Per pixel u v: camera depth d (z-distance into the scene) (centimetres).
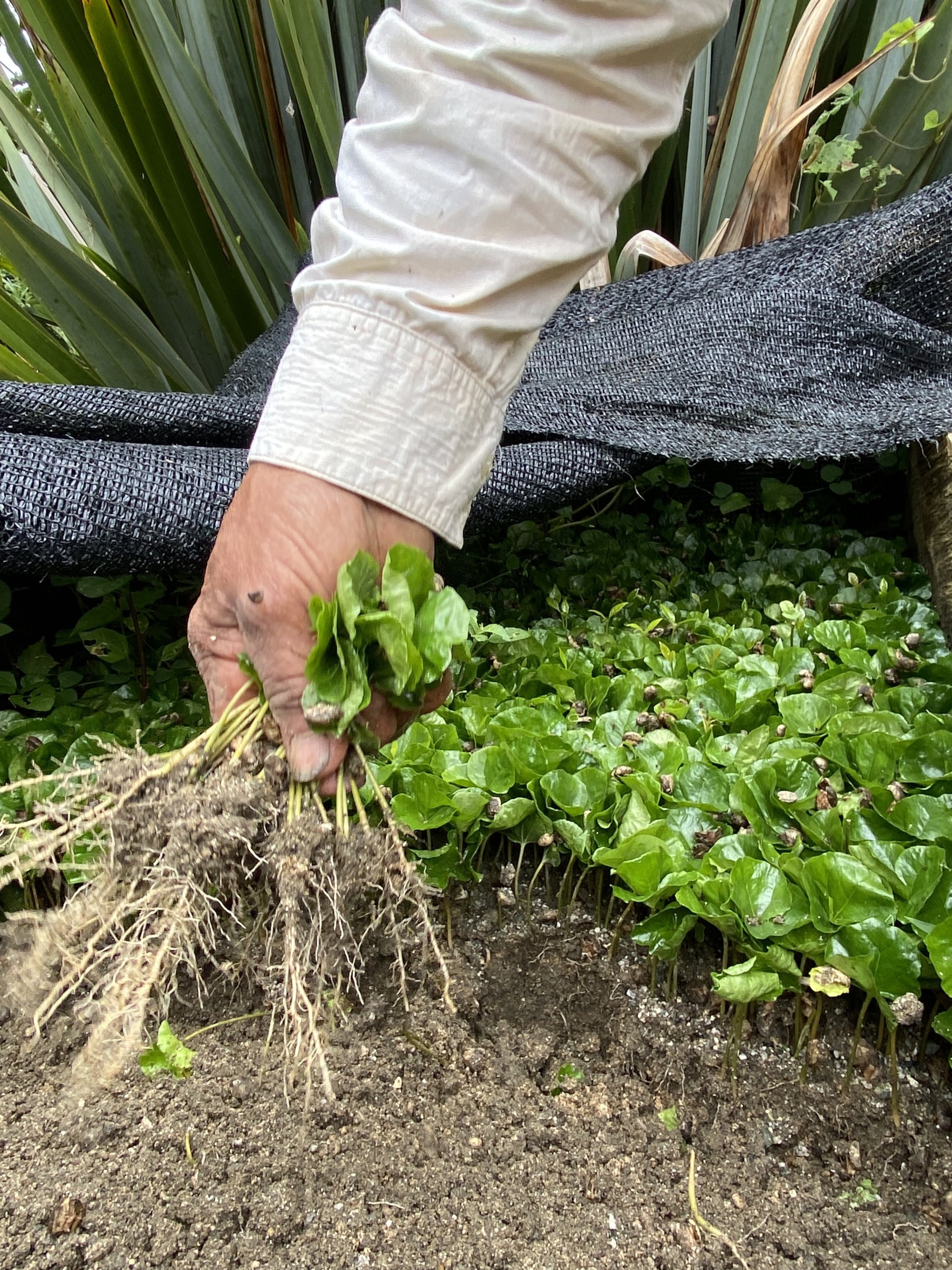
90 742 156
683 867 121
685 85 90
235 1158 111
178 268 271
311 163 297
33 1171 109
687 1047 121
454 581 226
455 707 167
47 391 170
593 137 81
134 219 258
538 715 155
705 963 128
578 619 198
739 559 223
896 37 218
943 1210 104
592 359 210
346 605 83
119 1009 92
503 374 89
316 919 98
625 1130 113
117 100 231
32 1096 119
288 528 82
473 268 81
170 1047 100
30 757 155
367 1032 126
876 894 108
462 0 76
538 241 83
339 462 82
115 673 188
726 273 213
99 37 220
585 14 76
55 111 261
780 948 110
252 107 283
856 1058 117
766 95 252
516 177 79
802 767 132
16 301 312
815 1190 106
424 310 81
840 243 203
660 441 183
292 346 84
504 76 77
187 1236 103
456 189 79
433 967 134
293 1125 114
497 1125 114
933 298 213
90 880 110
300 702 88
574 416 190
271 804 97
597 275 260
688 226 278
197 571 160
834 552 223
